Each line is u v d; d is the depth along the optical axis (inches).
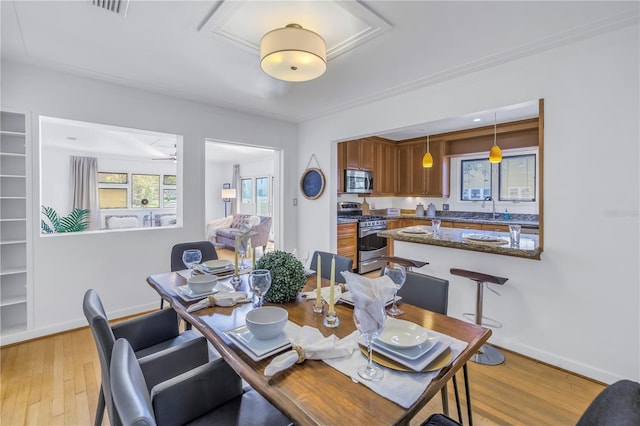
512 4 68.5
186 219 136.3
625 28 75.4
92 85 111.8
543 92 88.4
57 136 226.1
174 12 72.6
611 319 79.4
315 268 93.7
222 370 47.1
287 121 171.3
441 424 43.8
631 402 26.9
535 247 94.3
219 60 97.2
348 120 147.7
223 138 146.7
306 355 40.4
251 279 55.4
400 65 99.0
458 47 87.5
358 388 34.9
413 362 39.0
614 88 77.3
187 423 43.6
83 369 85.7
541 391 77.5
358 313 37.3
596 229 80.9
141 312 125.6
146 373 52.2
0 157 103.7
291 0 67.6
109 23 77.1
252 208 337.1
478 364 89.7
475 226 182.9
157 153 288.2
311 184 168.4
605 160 79.0
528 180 189.0
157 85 118.3
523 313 95.1
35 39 84.8
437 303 65.1
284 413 31.9
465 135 192.4
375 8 70.1
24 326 104.2
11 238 105.0
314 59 75.0
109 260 118.6
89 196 279.0
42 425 65.2
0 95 96.3
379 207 244.5
